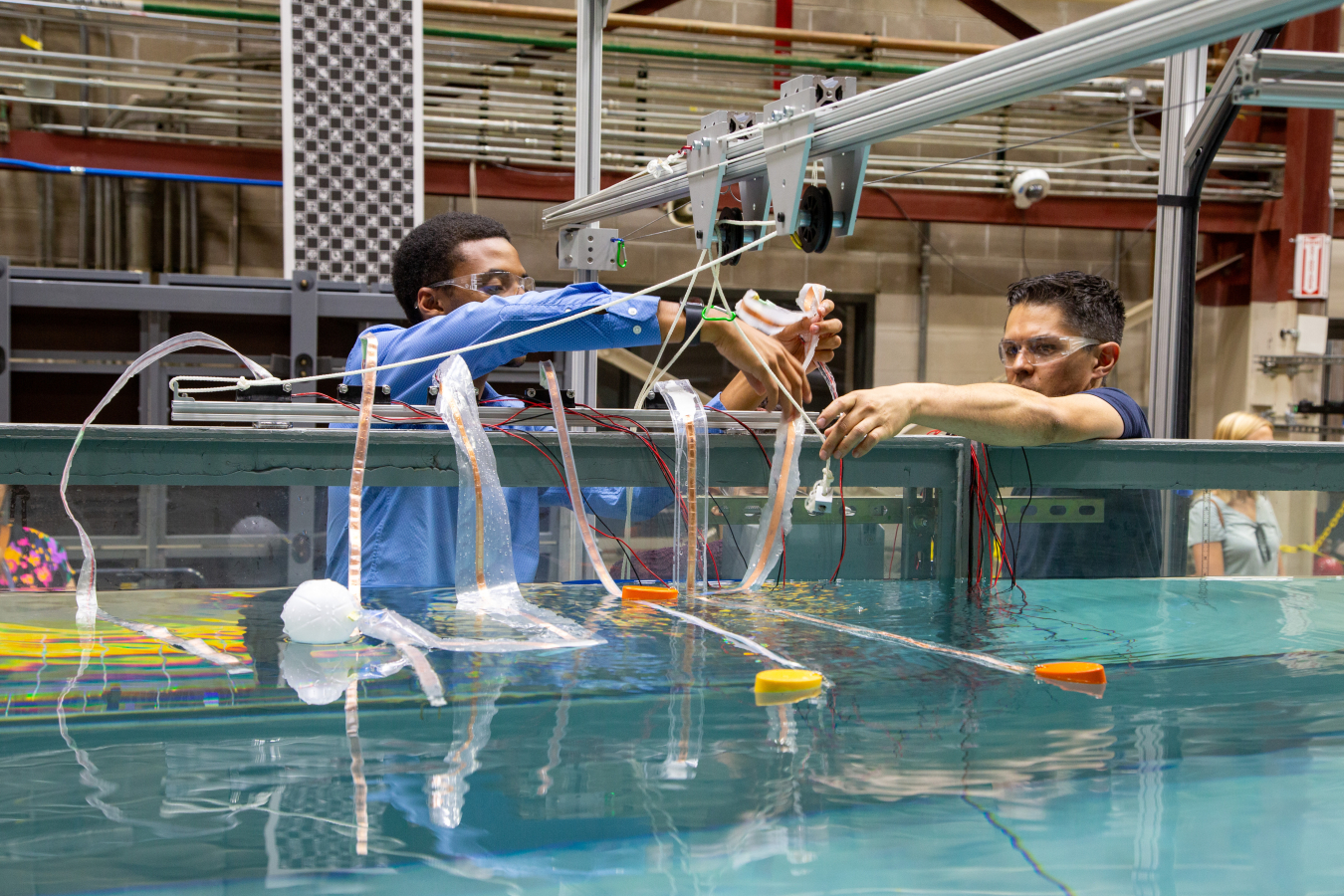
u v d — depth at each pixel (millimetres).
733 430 1226
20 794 546
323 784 567
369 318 2965
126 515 1114
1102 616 1114
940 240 5266
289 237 3203
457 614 1048
